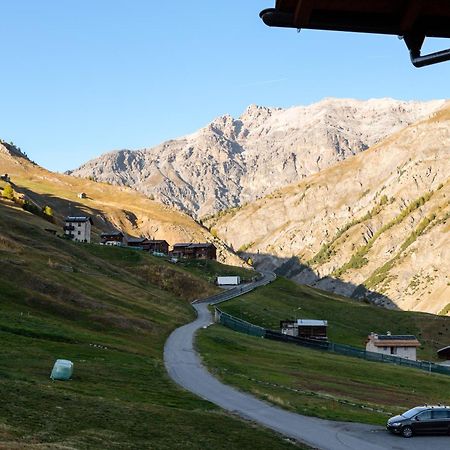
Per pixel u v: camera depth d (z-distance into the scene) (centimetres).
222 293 18812
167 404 4978
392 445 4366
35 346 6981
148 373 6625
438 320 18925
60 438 3275
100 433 3562
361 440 4431
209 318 14088
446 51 895
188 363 7838
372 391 7525
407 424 4703
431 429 4750
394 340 14262
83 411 4066
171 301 15050
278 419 4897
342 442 4303
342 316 18612
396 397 7294
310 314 18025
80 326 9694
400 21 921
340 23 922
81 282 12888
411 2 867
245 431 4275
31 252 14012
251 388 6147
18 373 5297
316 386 7219
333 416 5206
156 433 3800
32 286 10938
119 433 3650
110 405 4409
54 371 5344
